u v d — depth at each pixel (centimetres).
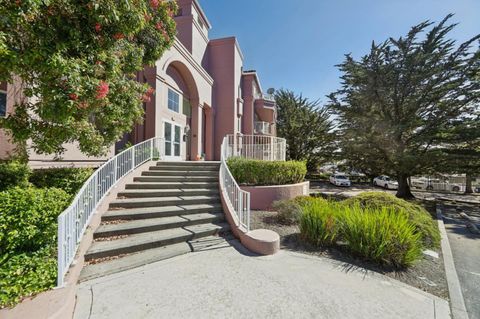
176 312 263
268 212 768
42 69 302
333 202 656
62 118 333
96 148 509
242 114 1827
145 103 948
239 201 536
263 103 2083
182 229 507
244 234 483
